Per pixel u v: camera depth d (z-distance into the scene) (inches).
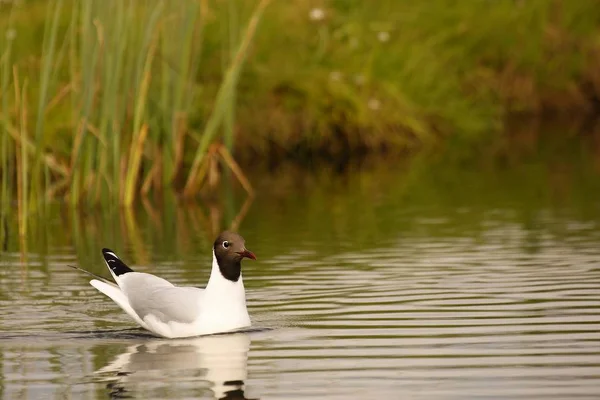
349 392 321.7
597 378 326.6
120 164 728.3
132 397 322.0
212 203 747.4
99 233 637.3
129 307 401.4
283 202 746.8
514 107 1237.7
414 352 361.4
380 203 729.0
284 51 988.6
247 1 958.4
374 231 616.7
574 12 1282.0
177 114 762.8
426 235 599.2
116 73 694.5
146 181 767.7
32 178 701.9
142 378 340.8
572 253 533.0
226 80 768.9
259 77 954.1
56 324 415.2
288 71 973.2
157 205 741.3
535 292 446.6
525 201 715.4
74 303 452.1
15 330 406.6
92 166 722.8
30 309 441.4
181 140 770.2
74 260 553.9
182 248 579.2
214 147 787.4
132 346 381.7
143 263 537.3
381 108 1007.6
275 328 399.2
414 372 339.3
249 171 909.8
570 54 1270.9
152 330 396.5
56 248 591.2
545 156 948.0
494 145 1035.9
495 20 1221.1
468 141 1071.0
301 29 1008.9
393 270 502.9
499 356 353.7
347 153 986.1
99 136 710.5
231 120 780.0
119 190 729.0
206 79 917.2
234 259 394.6
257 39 968.9
